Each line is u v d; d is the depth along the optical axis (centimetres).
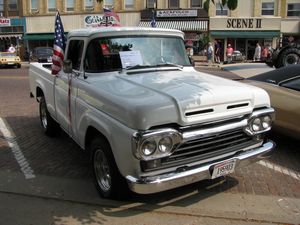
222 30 3519
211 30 3522
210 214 436
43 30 4025
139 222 419
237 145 440
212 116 402
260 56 3072
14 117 928
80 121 497
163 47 555
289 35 3550
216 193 488
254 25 3497
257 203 462
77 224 416
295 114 624
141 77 485
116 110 403
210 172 413
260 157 460
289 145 692
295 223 417
